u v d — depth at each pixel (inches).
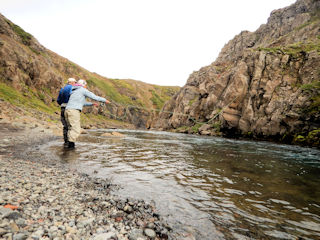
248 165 295.6
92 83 3548.2
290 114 813.2
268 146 644.1
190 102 2037.4
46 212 115.6
